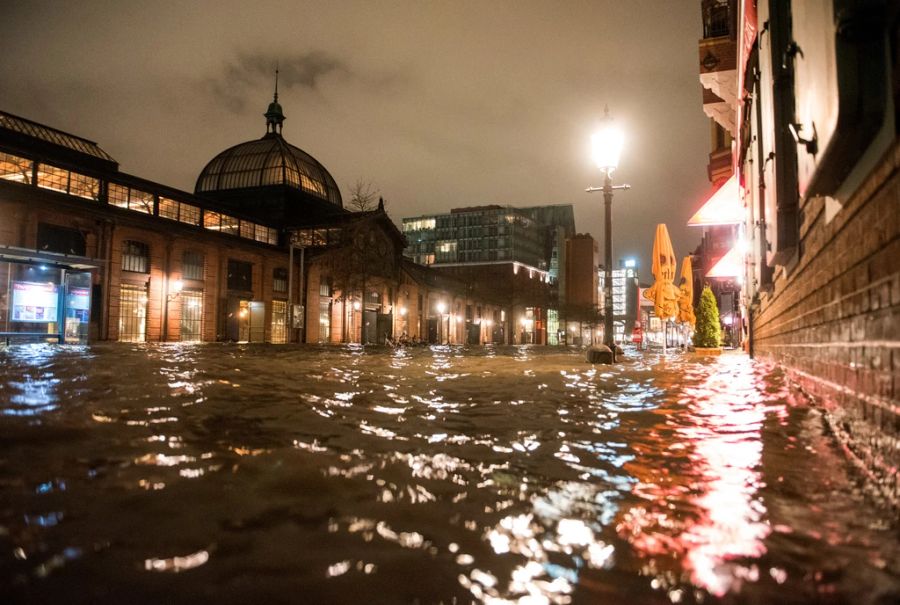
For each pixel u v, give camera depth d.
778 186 6.53
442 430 4.21
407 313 63.16
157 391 5.79
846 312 3.78
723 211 20.69
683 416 5.00
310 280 48.72
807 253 5.70
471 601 1.56
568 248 145.88
